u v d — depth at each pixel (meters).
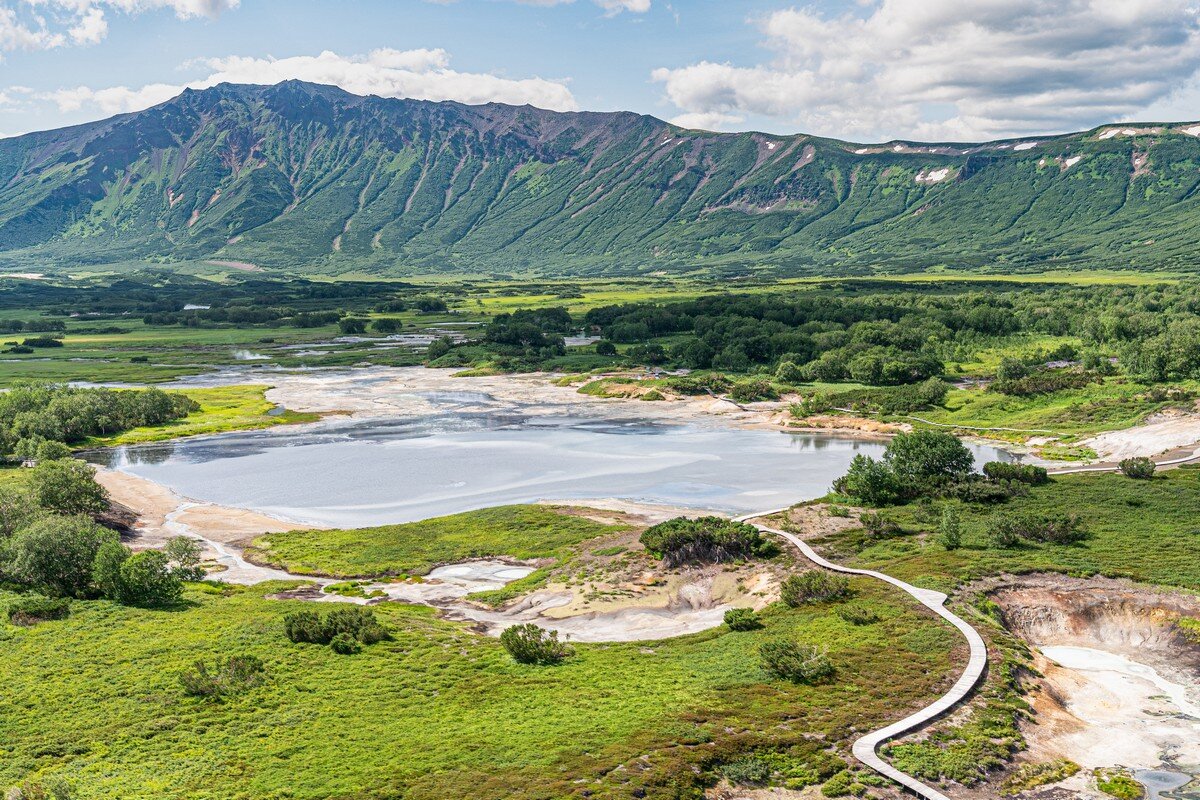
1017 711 52.66
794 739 49.34
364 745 50.41
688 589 79.06
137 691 58.53
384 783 45.78
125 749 50.59
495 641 68.94
